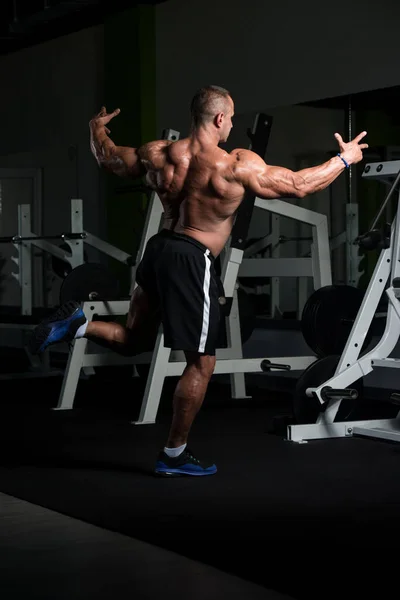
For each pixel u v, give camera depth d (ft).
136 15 26.40
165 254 12.02
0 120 32.65
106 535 9.52
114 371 25.77
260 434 15.64
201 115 12.10
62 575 8.23
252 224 24.11
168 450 12.37
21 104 31.78
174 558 8.69
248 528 9.69
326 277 18.83
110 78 27.58
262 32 23.70
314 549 8.88
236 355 19.60
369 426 15.28
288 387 22.24
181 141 12.26
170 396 20.84
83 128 29.12
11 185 31.65
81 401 19.94
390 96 20.90
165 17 26.30
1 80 32.65
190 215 12.10
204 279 11.93
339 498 11.05
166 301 11.95
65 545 9.16
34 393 21.31
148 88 26.61
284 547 8.96
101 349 27.02
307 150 22.81
